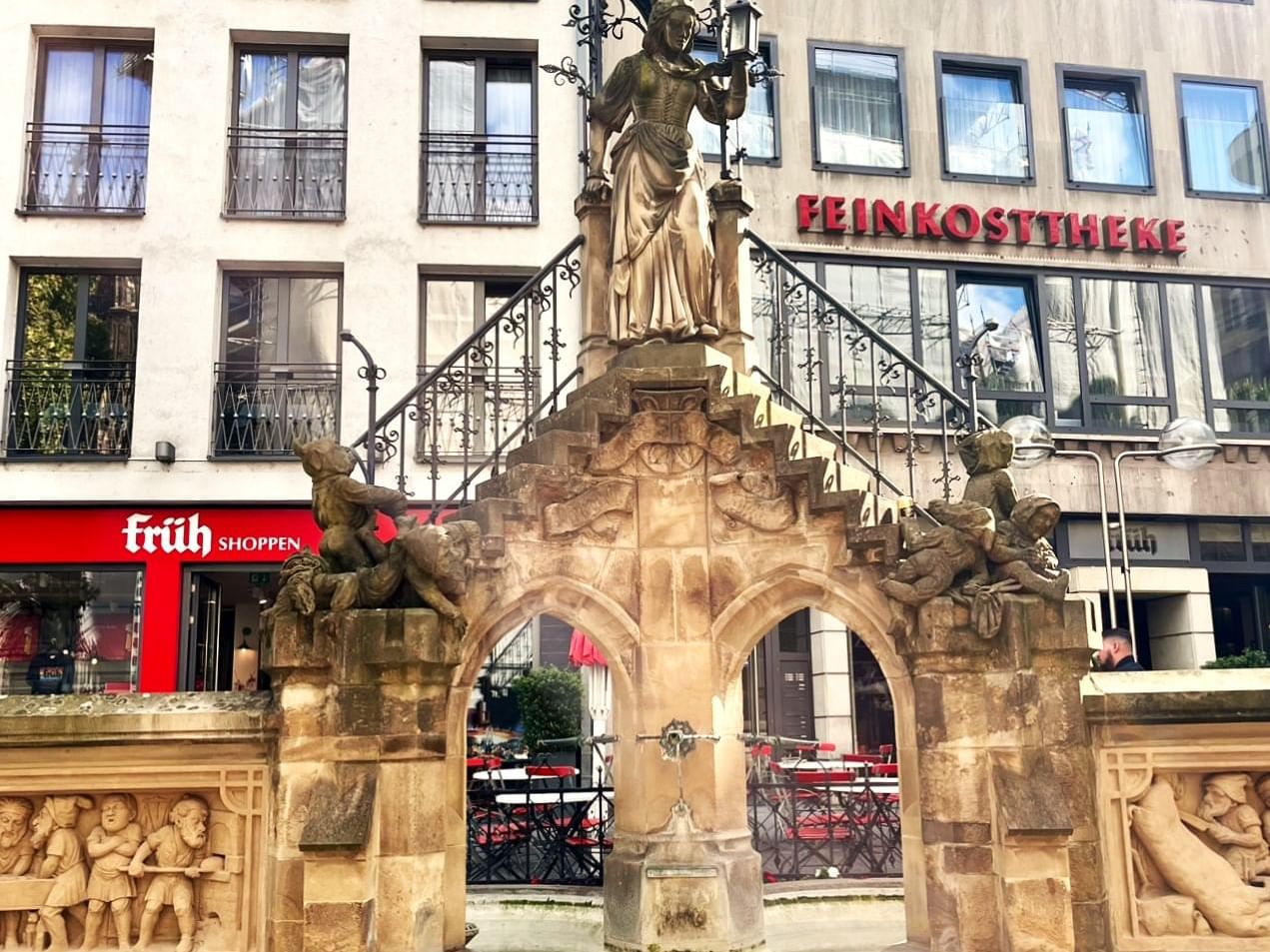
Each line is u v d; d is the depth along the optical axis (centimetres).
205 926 648
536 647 1798
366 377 852
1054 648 677
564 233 1898
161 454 1739
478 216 1933
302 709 655
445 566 667
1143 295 2114
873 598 734
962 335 2036
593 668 1636
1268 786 670
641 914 718
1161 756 675
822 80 2058
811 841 1061
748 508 769
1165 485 2025
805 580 753
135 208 1883
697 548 774
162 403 1786
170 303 1816
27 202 1853
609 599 765
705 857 733
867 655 1892
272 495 1766
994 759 676
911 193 2055
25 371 1808
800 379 1888
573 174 1923
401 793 651
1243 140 2206
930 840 688
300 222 1862
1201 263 2138
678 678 759
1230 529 2056
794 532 760
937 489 1859
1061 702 677
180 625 1731
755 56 825
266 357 1864
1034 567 700
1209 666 1492
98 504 1748
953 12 2128
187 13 1903
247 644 1942
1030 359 2058
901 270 2023
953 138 2102
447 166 1952
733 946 718
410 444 1792
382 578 666
